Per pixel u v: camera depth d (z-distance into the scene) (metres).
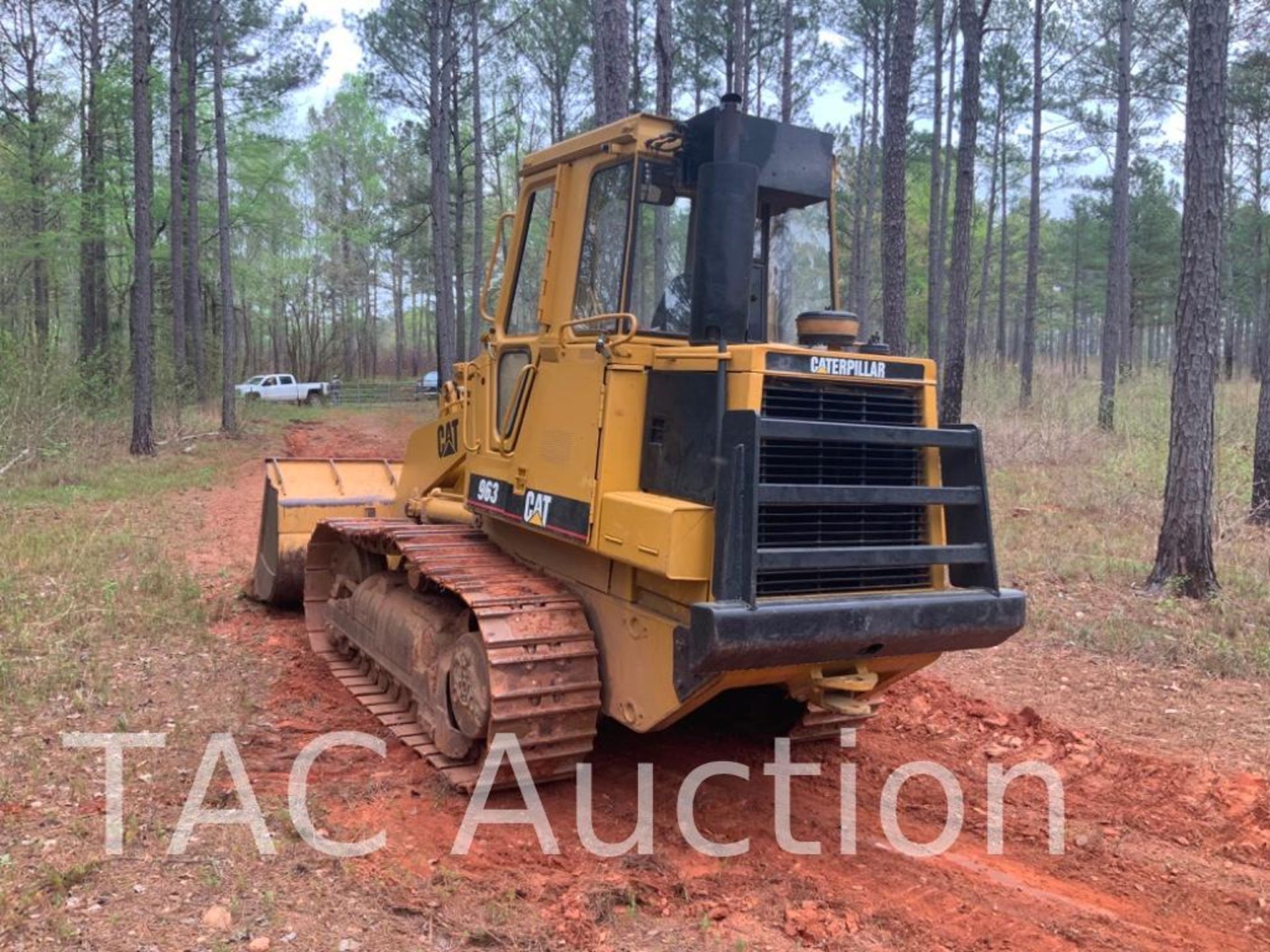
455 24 29.91
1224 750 6.00
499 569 5.58
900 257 13.50
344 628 7.18
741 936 3.98
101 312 32.12
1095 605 8.99
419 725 5.89
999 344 42.28
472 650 5.13
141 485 15.80
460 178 32.34
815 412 4.45
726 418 4.27
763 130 5.21
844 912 4.19
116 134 29.20
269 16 29.84
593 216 5.14
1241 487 12.81
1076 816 5.22
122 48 29.61
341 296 60.06
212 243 35.03
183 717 6.10
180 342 27.25
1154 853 4.82
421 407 38.75
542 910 4.11
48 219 28.17
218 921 3.86
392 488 9.08
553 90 35.69
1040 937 4.05
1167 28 25.97
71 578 9.02
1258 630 8.11
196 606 8.52
